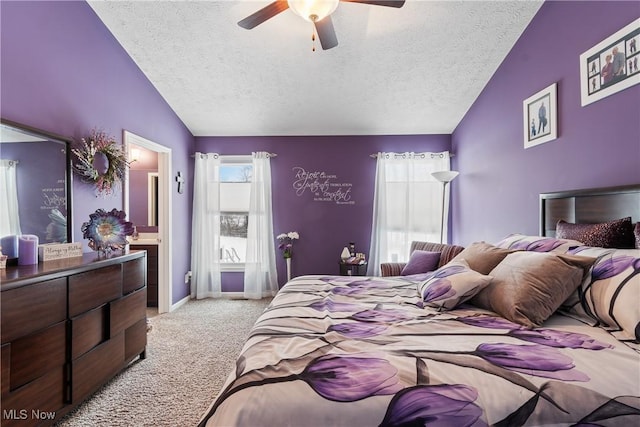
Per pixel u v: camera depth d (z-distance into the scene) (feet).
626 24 6.00
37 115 6.73
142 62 10.29
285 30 9.07
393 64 10.45
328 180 14.82
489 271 6.03
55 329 5.31
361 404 2.78
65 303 5.51
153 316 11.75
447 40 9.45
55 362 5.30
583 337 3.96
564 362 3.30
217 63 10.37
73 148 7.69
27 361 4.78
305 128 14.32
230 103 12.48
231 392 2.99
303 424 2.70
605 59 6.45
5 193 5.90
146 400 6.31
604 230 5.66
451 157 14.60
